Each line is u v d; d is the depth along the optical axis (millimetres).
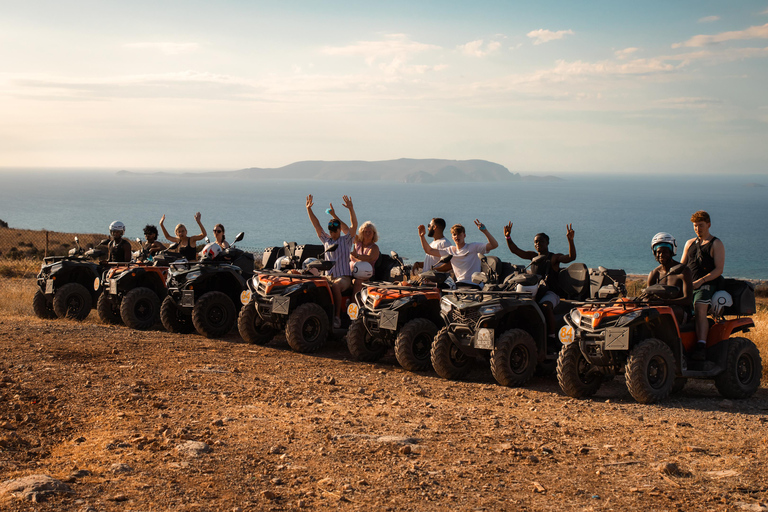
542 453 5195
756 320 14172
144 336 10672
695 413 6887
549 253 9273
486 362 9883
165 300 11492
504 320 8578
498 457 5062
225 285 11766
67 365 7805
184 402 6391
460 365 8547
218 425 5629
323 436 5406
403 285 9414
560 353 7766
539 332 8406
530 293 8266
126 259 13414
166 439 5137
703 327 8016
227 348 9992
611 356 7453
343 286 10328
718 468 4871
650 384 7367
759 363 8195
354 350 9508
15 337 9609
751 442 5633
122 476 4316
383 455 4992
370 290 9352
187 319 11734
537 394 7793
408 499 4137
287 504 4000
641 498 4242
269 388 7211
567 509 4043
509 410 6770
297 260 11266
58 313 12711
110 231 13375
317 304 10188
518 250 9867
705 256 8273
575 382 7613
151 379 7320
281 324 10219
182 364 8359
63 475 4324
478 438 5574
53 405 6062
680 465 4945
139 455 4750
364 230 10555
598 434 5852
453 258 9938
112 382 7035
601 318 7492
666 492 4332
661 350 7383
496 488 4383
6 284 19422
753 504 4129
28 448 4961
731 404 7633
